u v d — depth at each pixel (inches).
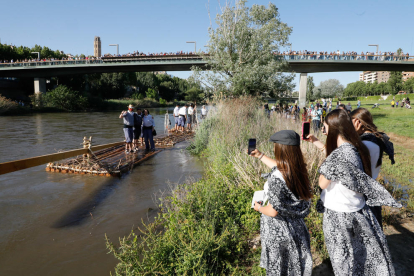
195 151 413.4
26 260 138.9
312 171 183.9
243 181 187.0
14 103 1601.9
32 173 295.4
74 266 133.9
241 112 408.5
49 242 155.5
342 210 84.4
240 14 674.8
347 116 90.2
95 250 147.3
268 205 85.0
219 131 369.4
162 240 126.7
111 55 2027.6
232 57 695.7
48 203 211.6
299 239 87.7
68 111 1952.5
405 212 179.3
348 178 79.4
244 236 142.3
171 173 298.2
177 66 1910.7
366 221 83.5
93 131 743.1
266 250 89.4
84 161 312.2
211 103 485.7
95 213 193.0
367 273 82.7
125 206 205.3
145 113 428.1
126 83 3063.5
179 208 151.5
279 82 695.7
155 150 439.2
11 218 185.3
